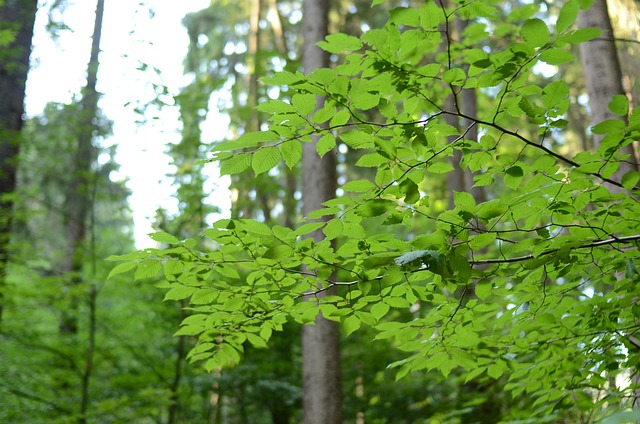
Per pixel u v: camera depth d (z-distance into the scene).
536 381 3.54
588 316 3.11
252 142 2.24
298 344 10.00
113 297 9.12
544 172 2.50
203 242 9.11
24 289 7.80
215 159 2.27
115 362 8.99
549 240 2.60
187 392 9.02
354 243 2.63
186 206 8.85
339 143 11.44
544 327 3.24
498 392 6.93
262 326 3.07
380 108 2.28
